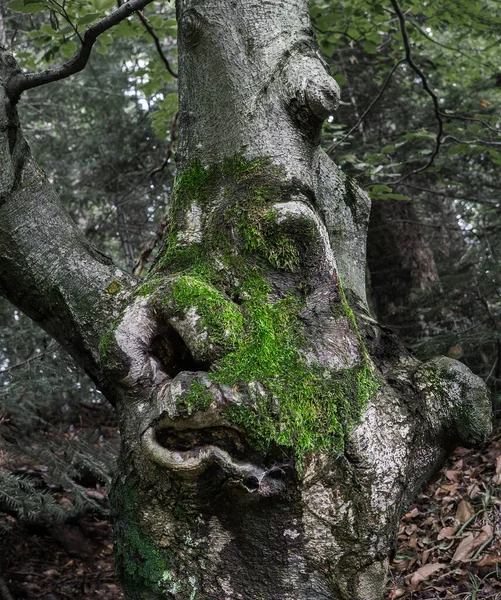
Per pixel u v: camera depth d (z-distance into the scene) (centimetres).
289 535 150
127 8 201
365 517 153
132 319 152
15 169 186
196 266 162
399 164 394
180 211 174
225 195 169
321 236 160
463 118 399
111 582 361
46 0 215
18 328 407
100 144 720
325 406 149
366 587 154
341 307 161
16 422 358
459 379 172
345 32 443
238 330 148
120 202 741
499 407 461
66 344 180
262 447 142
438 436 170
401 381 171
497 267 487
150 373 153
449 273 585
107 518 426
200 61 181
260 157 167
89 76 714
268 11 179
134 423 155
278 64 172
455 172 629
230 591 151
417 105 671
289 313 154
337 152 509
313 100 163
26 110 721
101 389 175
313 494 149
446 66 622
